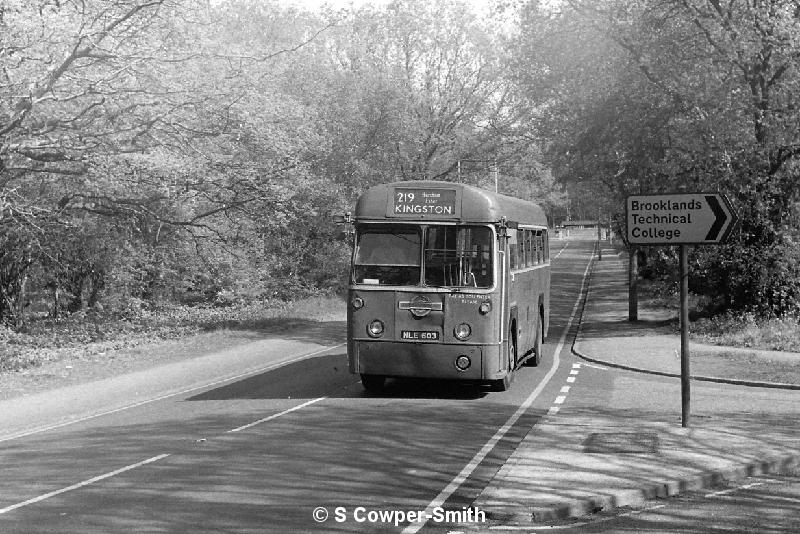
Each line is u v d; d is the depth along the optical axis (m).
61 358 23.38
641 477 10.02
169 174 25.50
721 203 12.81
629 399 16.97
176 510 8.67
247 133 25.77
